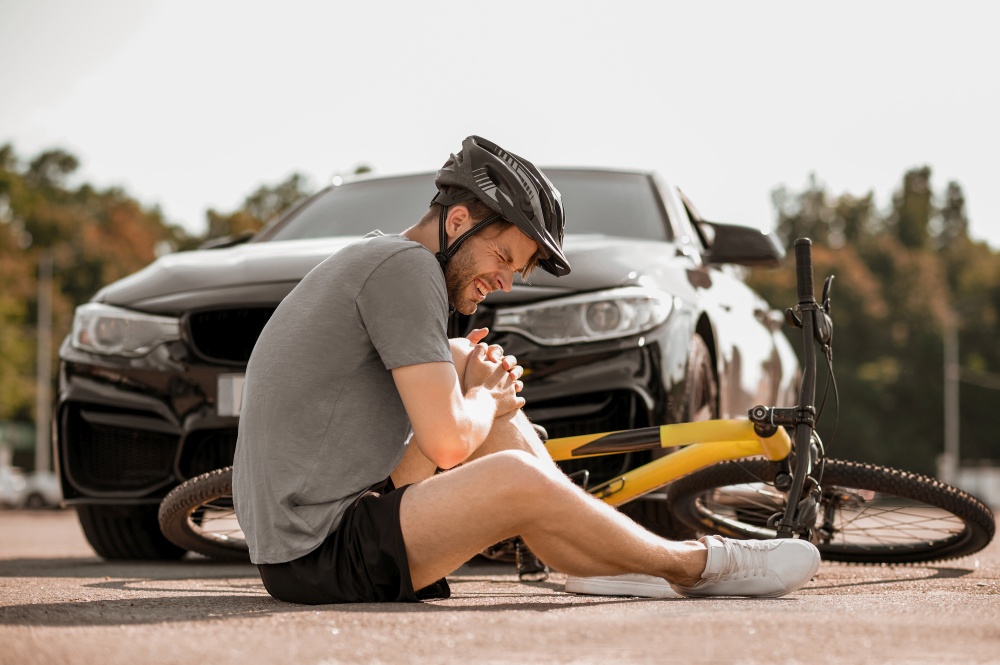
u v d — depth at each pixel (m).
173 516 3.23
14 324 50.59
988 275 63.69
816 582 2.91
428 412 2.14
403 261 2.18
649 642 1.54
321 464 2.13
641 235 4.26
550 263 2.30
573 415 3.48
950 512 3.18
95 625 1.75
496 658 1.44
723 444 2.86
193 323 3.70
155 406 3.67
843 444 47.09
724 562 2.22
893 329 53.03
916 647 1.51
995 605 2.07
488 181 2.23
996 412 51.50
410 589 2.08
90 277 60.97
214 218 66.69
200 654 1.46
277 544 2.12
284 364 2.16
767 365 4.88
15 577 3.26
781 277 47.59
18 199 63.56
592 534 2.08
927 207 70.25
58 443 3.85
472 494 2.03
